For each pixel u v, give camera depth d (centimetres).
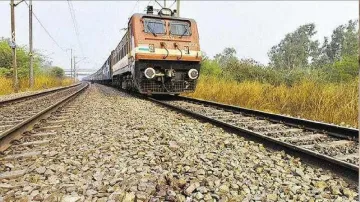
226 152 389
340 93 748
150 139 458
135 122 615
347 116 665
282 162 354
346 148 400
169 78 1193
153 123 602
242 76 1894
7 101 1077
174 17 1204
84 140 462
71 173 312
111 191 255
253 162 349
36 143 441
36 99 1364
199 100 1074
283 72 1819
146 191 254
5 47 3067
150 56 1123
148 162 338
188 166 320
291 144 390
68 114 774
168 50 1148
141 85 1170
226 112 803
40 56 4184
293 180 292
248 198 246
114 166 328
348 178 303
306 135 492
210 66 2562
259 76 1847
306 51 7194
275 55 7562
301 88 918
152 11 1279
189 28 1212
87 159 360
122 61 1537
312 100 802
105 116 720
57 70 6600
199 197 243
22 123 517
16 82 2141
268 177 298
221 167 318
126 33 1364
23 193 255
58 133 524
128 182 272
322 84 891
